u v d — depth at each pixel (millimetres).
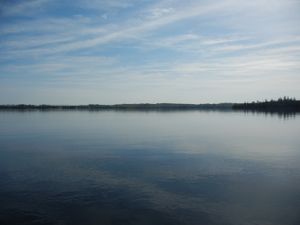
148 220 13836
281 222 13695
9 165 24406
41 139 44000
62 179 20016
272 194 17219
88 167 23719
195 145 36844
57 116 138875
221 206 15438
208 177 20719
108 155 29344
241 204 15711
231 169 23109
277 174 21578
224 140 42188
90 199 16281
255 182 19516
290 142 39812
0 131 58438
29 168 23297
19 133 53938
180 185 18797
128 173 21719
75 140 42500
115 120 102562
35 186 18516
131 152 31219
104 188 18141
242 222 13695
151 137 46625
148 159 27203
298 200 16312
